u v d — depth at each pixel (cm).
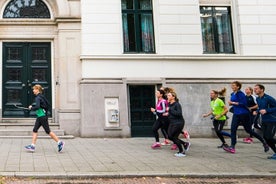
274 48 1350
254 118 1069
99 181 635
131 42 1330
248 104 1062
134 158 833
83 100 1228
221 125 989
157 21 1321
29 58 1295
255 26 1356
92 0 1284
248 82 1311
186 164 771
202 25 1385
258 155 897
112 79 1255
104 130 1224
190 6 1334
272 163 795
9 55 1285
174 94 895
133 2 1352
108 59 1258
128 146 1030
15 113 1258
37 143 1041
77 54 1270
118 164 756
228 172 701
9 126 1194
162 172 687
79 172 671
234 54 1336
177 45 1305
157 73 1278
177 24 1317
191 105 1277
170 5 1326
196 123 1272
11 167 701
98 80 1245
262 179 679
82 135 1210
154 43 1333
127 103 1255
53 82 1287
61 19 1272
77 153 888
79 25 1281
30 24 1291
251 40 1345
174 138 873
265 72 1330
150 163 775
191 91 1284
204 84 1293
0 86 1256
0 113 1239
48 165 728
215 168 736
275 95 1317
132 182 631
